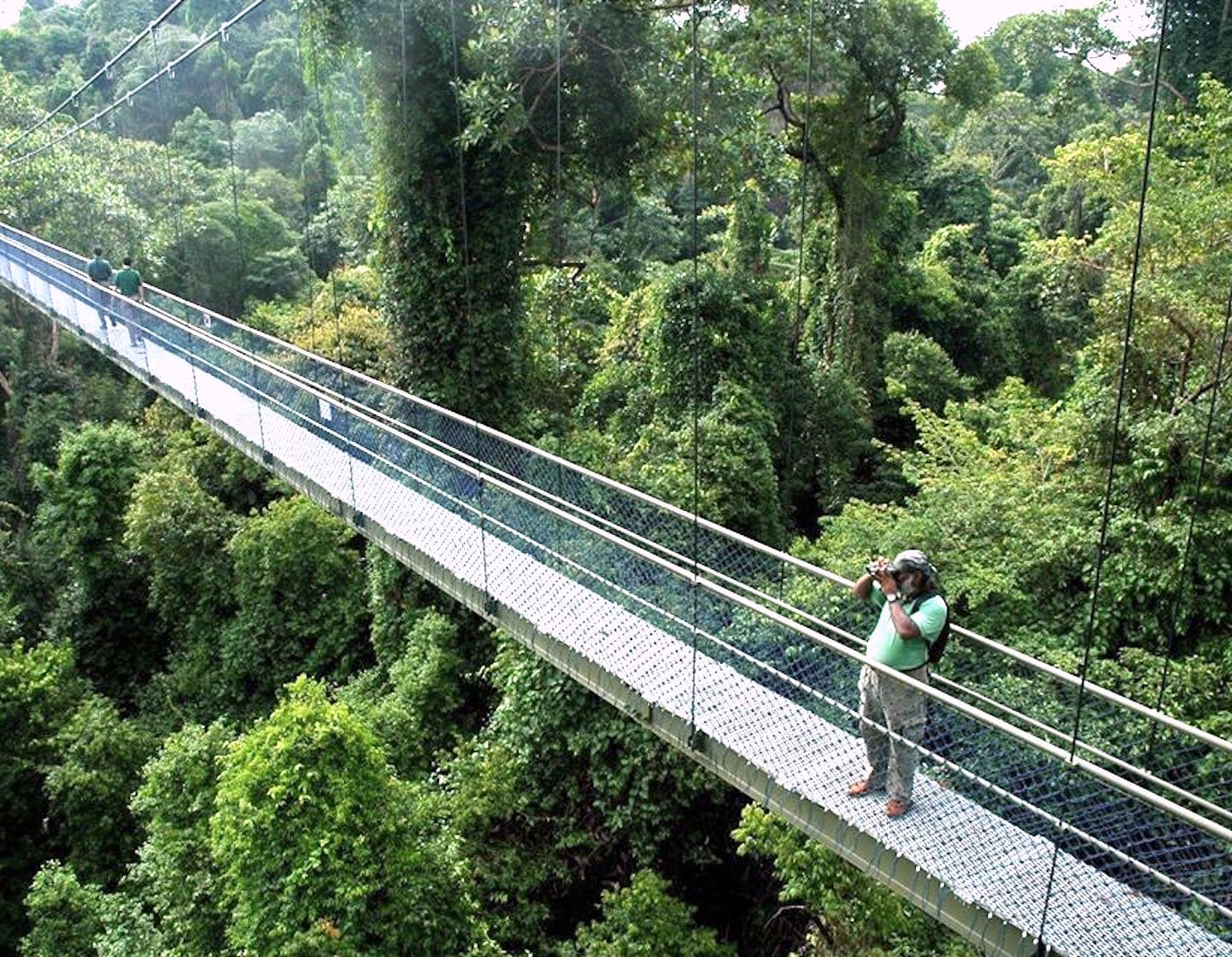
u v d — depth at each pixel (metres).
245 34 34.34
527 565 6.82
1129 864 3.99
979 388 19.31
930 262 21.09
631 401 14.45
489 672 10.51
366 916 7.27
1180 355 9.68
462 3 10.76
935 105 19.80
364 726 8.40
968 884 3.96
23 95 25.91
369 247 21.09
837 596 7.23
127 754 12.52
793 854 6.82
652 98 11.52
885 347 17.80
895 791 4.29
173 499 15.72
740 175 12.95
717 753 4.95
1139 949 3.66
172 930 9.09
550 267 13.91
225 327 11.42
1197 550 8.16
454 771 9.47
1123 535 8.73
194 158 28.77
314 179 28.27
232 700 14.10
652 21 11.41
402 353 12.12
